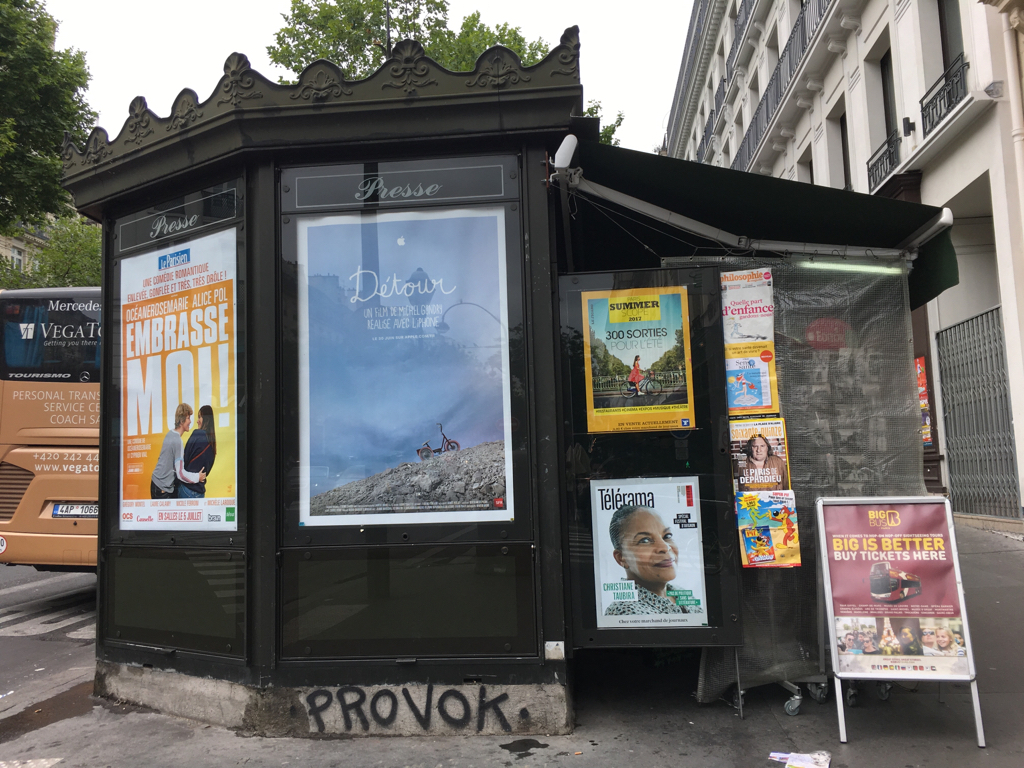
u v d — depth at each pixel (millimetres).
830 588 3758
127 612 4449
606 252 5785
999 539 8461
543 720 3760
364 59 20688
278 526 3918
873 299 4422
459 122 3918
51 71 15500
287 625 3885
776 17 19375
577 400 4078
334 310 4039
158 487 4352
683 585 3953
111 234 4715
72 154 4707
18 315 7816
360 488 3938
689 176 4133
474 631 3818
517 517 3848
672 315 4121
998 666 4730
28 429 7672
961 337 10188
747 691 4387
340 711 3807
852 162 14336
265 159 4070
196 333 4266
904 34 11812
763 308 4207
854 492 4234
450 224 4035
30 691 4824
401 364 4000
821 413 4262
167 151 4258
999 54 9133
